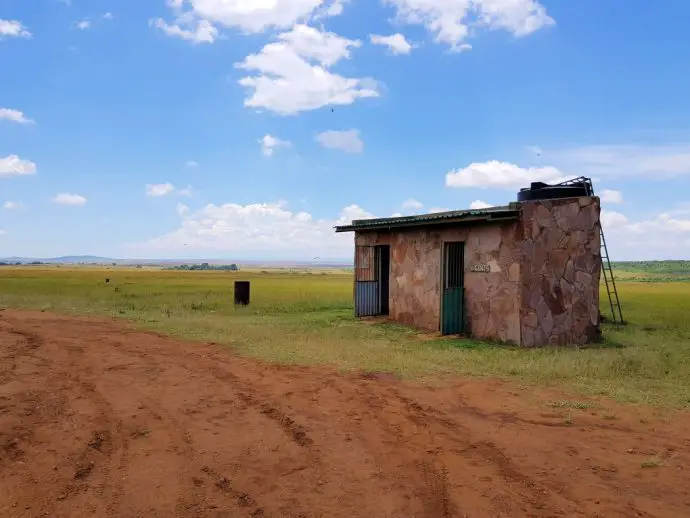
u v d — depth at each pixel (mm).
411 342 14156
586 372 10164
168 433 6605
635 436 6656
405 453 6016
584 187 15336
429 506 4730
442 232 16109
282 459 5797
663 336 15938
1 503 4691
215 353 12023
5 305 23844
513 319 13836
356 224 20062
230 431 6711
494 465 5691
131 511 4570
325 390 8719
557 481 5297
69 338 14102
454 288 15406
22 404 7695
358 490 5043
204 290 35719
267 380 9414
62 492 4926
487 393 8664
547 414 7543
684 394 8727
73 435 6477
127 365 10641
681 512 4680
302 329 16234
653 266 122688
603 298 31375
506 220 14055
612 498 4934
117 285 43000
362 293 19656
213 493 4938
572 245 14734
